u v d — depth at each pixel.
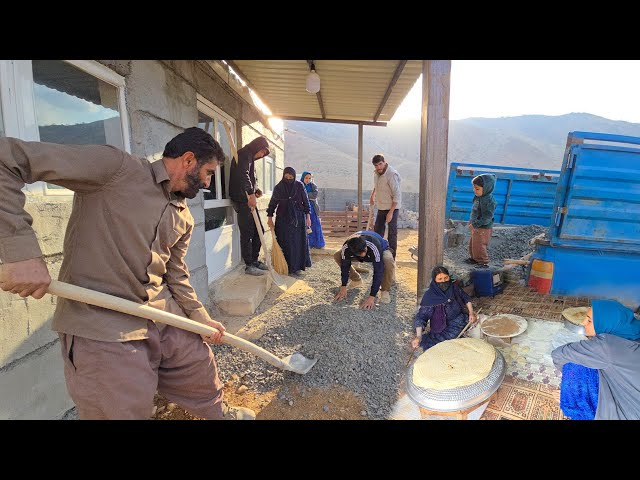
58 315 1.42
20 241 1.14
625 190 3.19
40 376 1.72
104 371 1.38
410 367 2.35
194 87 3.39
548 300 3.37
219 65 3.76
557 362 2.04
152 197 1.45
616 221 3.26
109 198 1.37
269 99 5.84
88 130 2.09
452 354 2.35
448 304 2.93
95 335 1.37
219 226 4.39
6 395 1.55
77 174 1.24
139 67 2.45
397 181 5.60
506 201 5.50
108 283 1.43
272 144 7.31
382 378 2.55
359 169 7.70
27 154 1.15
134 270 1.47
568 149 3.22
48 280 1.21
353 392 2.41
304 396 2.38
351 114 6.77
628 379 1.77
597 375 1.91
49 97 1.83
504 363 2.27
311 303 4.00
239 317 3.59
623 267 3.33
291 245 5.04
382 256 3.87
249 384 2.52
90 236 1.39
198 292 3.36
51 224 1.75
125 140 2.33
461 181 5.43
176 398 1.85
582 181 3.21
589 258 3.38
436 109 2.81
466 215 5.43
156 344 1.61
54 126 1.87
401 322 3.46
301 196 5.02
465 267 3.91
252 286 3.99
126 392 1.42
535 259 3.60
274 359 2.28
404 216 12.72
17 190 1.14
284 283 4.54
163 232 1.56
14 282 1.14
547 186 5.43
